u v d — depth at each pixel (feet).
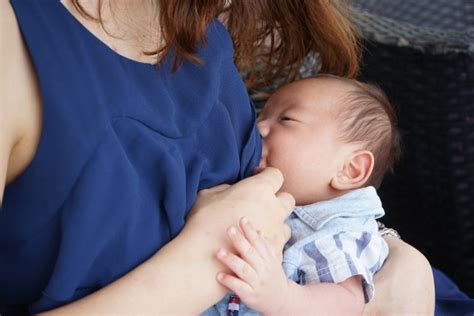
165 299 3.53
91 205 3.36
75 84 3.33
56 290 3.39
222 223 3.85
